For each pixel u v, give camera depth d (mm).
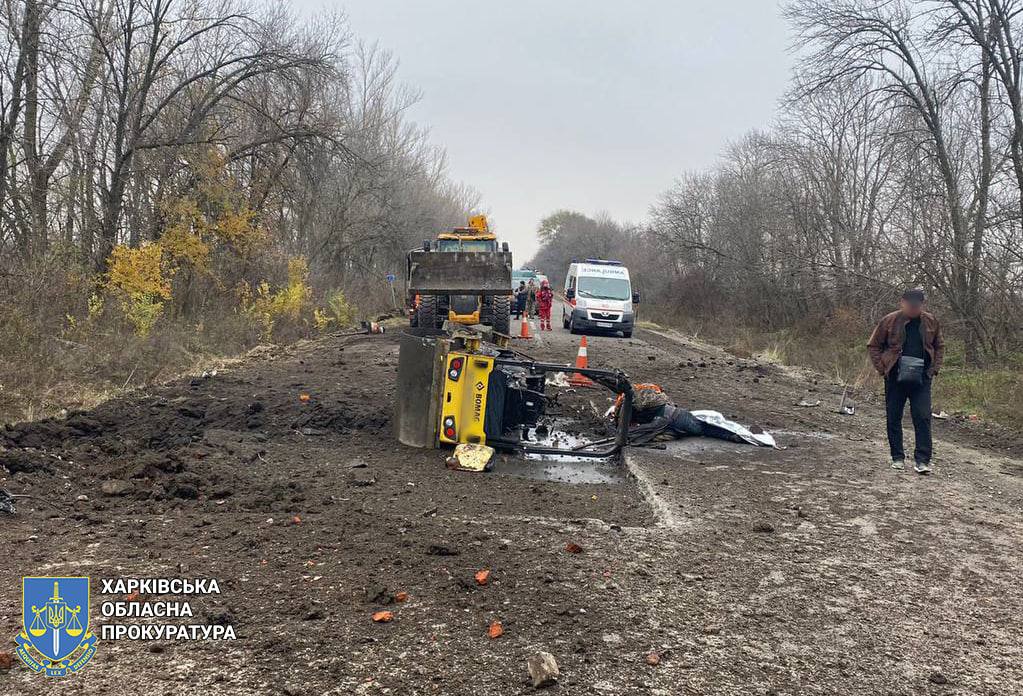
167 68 19656
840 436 9828
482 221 25016
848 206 28859
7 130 14922
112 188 17984
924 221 19422
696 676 3473
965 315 17938
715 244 39312
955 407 12805
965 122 19484
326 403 9688
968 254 17938
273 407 9430
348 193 32219
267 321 19047
